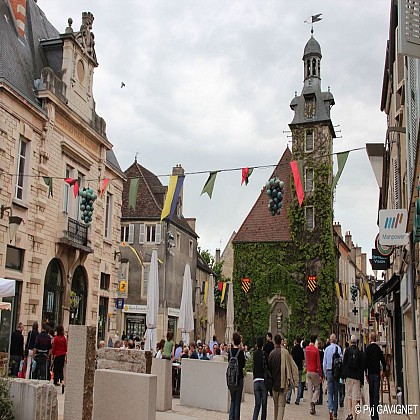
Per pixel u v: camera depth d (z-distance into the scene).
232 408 10.88
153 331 19.12
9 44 20.39
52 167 21.22
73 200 23.02
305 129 42.66
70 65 23.02
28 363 15.45
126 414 9.48
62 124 22.02
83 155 23.84
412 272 11.89
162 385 12.99
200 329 47.84
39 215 20.14
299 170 12.55
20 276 18.92
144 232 40.69
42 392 7.62
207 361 13.98
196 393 13.98
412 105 10.05
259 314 39.88
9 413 7.46
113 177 27.50
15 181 18.94
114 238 27.44
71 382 8.58
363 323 64.50
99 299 25.81
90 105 24.97
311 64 44.62
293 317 39.16
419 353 11.31
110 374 9.70
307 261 39.91
